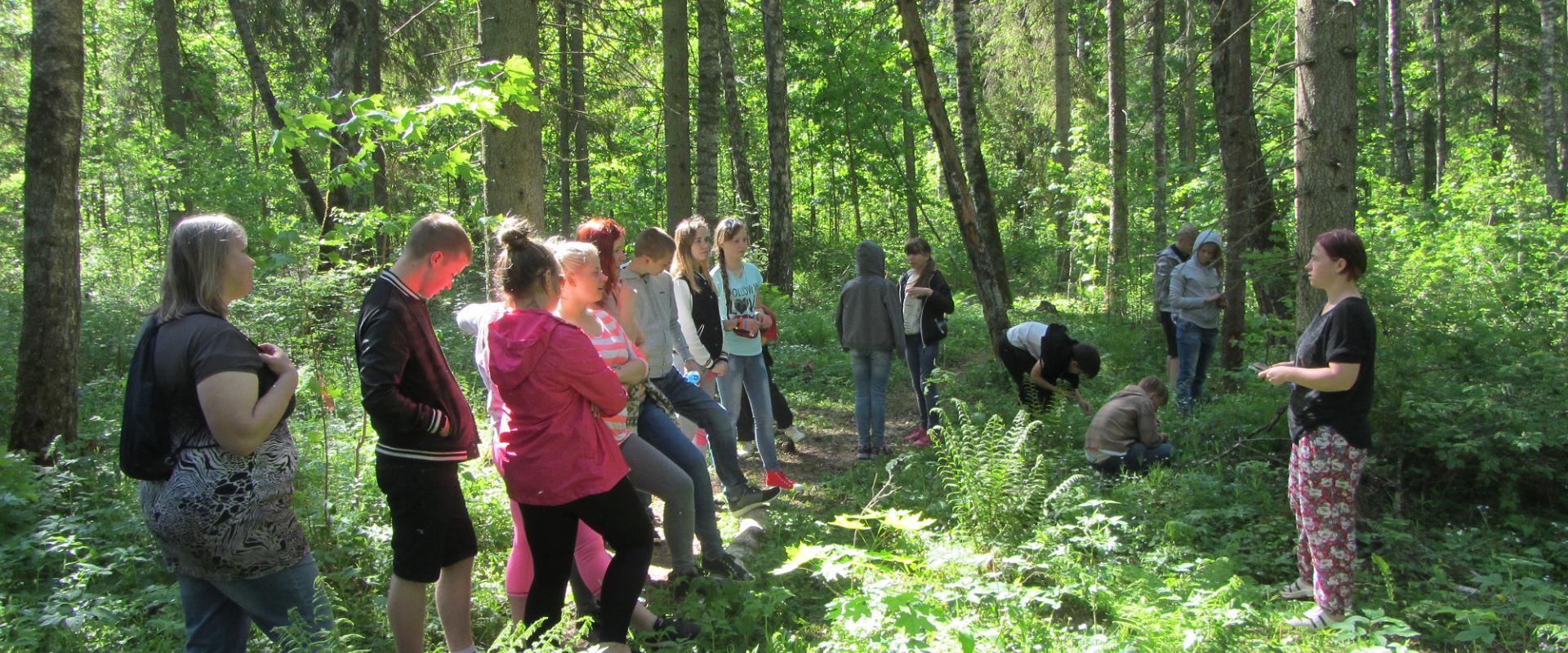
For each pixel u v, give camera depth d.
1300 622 4.23
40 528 4.55
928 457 6.86
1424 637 4.18
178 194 16.16
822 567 3.17
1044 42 18.11
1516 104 27.39
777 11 15.70
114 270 17.41
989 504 4.91
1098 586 4.15
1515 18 26.12
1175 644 3.48
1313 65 5.89
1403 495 5.79
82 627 3.58
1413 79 30.27
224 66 24.19
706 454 7.28
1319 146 5.91
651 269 5.09
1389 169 23.41
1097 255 16.64
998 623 3.82
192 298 2.86
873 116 20.27
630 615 3.63
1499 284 7.52
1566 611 4.36
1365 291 6.39
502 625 4.12
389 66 14.43
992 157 24.73
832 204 25.88
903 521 3.38
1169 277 8.73
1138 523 5.20
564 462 3.50
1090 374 6.96
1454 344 6.41
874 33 20.17
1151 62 17.91
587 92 18.23
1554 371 5.91
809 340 12.93
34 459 5.68
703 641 3.96
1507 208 14.09
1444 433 5.62
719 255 6.35
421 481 3.28
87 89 26.03
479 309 4.09
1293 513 5.52
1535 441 5.31
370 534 4.38
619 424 4.18
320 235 5.38
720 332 5.95
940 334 7.53
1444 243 10.38
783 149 15.91
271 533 2.90
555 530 3.61
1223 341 9.17
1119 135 15.15
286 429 3.02
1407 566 4.94
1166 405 7.84
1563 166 25.31
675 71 13.38
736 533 5.43
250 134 24.73
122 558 4.25
